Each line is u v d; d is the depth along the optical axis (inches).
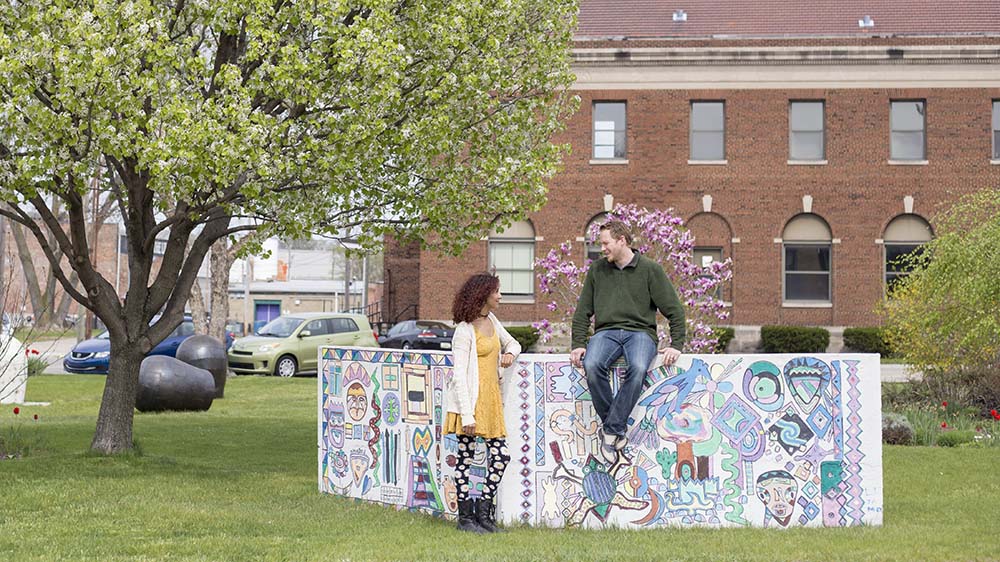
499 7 458.9
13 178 388.8
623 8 1389.0
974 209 721.6
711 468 318.0
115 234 2561.5
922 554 270.4
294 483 407.8
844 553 271.7
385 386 355.6
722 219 1323.8
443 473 331.0
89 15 372.8
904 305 745.0
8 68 366.3
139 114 385.7
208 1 412.2
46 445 510.0
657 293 311.1
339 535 299.4
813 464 318.3
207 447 534.9
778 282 1312.7
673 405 318.0
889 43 1314.0
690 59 1321.4
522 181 496.7
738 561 259.9
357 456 369.4
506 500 319.0
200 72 415.5
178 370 708.7
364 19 432.1
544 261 641.0
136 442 489.4
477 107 479.8
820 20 1363.2
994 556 268.5
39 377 979.3
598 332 312.5
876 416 319.0
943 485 409.4
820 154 1326.3
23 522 315.6
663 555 266.8
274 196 439.2
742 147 1320.1
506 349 315.3
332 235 491.2
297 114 441.7
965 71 1306.6
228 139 387.2
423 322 1244.5
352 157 424.2
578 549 276.7
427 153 460.1
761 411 319.0
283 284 3176.7
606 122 1341.0
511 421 319.0
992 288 617.0
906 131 1322.6
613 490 317.7
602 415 311.6
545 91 508.1
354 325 1135.6
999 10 1360.7
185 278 479.8
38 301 1662.2
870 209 1311.5
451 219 497.0
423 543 285.9
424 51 454.3
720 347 1279.5
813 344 1264.8
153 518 323.6
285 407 751.7
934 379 730.2
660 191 1323.8
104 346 1095.0
